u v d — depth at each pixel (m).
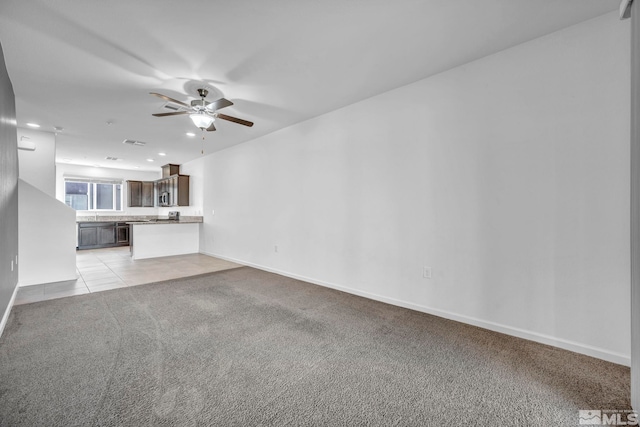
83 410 1.46
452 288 2.69
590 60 2.01
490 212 2.46
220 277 4.43
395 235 3.10
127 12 1.92
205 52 2.40
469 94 2.57
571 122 2.09
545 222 2.20
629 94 1.89
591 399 1.59
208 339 2.29
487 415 1.47
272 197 4.77
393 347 2.17
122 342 2.22
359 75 2.80
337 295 3.48
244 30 2.12
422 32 2.15
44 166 4.61
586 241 2.05
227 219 5.94
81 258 6.12
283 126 4.44
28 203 3.91
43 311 2.89
